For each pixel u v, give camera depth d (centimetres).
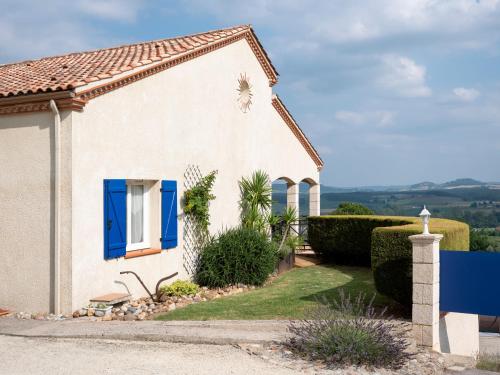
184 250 1334
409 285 959
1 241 1071
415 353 784
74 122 996
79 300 1016
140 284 1182
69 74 1143
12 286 1059
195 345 806
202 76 1409
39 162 1027
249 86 1661
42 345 803
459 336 1138
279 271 1570
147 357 741
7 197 1064
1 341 828
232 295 1275
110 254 1080
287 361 732
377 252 997
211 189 1446
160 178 1242
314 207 2239
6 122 1065
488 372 764
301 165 2077
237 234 1432
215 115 1473
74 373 668
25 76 1227
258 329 905
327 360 727
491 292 906
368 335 752
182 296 1209
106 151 1076
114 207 1091
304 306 1075
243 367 701
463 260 923
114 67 1148
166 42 1523
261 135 1750
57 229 1002
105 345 805
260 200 1653
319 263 1802
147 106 1195
